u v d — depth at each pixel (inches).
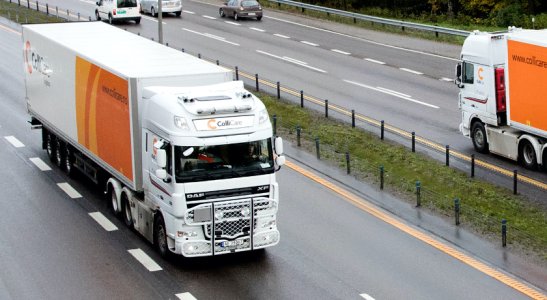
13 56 1748.3
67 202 909.8
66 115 945.5
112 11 2153.1
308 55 1771.7
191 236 709.9
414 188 949.8
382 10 2600.9
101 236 808.9
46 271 725.9
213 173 703.1
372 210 887.7
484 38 1098.7
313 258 756.6
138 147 767.1
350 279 709.9
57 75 957.8
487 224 840.3
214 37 1972.2
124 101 772.6
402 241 800.9
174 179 699.4
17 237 807.1
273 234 730.2
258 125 718.5
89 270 728.3
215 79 792.9
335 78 1555.1
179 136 697.6
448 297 673.6
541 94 1005.8
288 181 992.2
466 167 1050.1
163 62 837.2
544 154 1021.2
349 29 2089.1
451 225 840.9
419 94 1437.0
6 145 1136.2
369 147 1117.1
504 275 721.0
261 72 1596.9
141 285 695.1
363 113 1305.4
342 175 1011.3
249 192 717.3
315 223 849.5
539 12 2300.7
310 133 1191.6
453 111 1326.3
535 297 676.1
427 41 1915.6
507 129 1088.8
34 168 1035.3
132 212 808.9
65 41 952.9
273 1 2463.1
